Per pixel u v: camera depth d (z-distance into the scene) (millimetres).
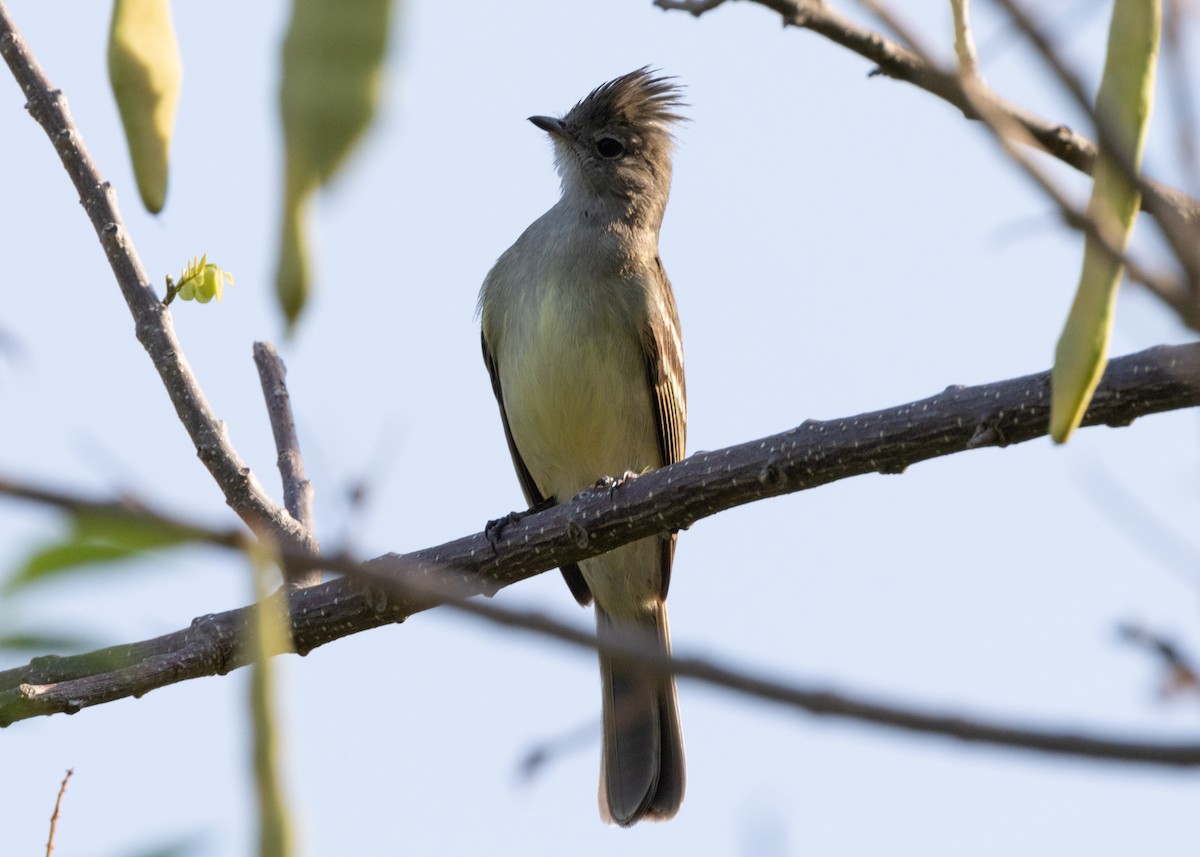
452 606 2627
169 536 2559
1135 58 3744
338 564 2846
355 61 2479
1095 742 2490
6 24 9180
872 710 2551
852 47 4441
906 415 7559
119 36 3977
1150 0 3742
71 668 8062
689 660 2611
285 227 2547
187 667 8219
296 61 2486
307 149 2482
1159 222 2904
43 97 9203
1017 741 2504
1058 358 4070
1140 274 2922
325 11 2484
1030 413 7156
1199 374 6020
